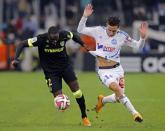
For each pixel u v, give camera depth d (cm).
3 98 4900
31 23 7900
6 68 7512
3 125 3459
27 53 7512
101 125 3459
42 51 3328
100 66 3441
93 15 8025
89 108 4338
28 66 7525
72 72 3369
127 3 8388
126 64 7256
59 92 3316
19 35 7719
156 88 5644
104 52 3416
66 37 3306
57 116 3884
